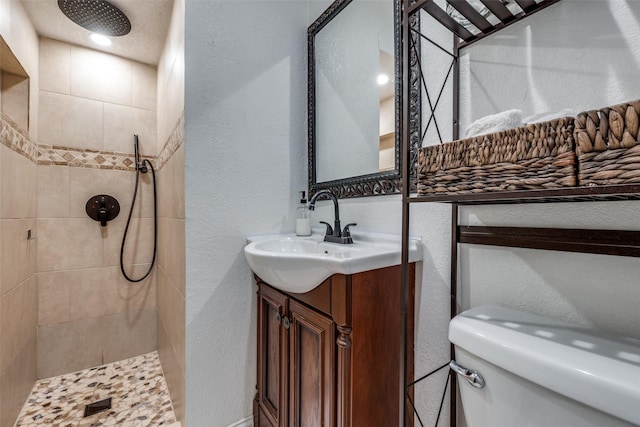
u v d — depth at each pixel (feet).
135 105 6.27
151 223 6.44
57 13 4.79
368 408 2.72
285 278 2.94
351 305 2.61
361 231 3.98
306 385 3.11
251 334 4.30
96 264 5.88
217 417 4.03
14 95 4.67
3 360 3.99
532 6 2.31
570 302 2.17
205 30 4.01
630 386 1.34
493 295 2.61
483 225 2.66
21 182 4.59
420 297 3.19
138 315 6.29
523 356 1.71
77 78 5.69
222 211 4.12
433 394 3.06
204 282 3.97
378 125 3.76
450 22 2.52
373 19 3.85
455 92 2.87
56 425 4.24
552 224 2.25
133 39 5.51
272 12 4.65
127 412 4.52
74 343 5.66
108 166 5.99
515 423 1.78
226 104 4.17
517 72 2.45
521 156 1.64
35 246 5.20
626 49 1.92
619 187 1.28
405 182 2.24
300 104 4.94
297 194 4.85
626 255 1.89
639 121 1.23
